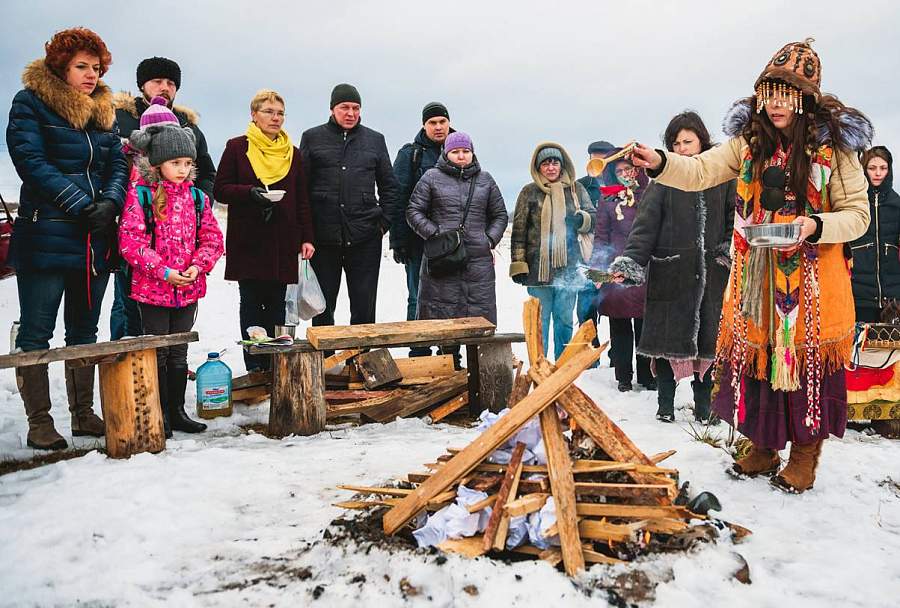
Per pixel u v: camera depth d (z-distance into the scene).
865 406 4.67
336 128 5.95
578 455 2.80
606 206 6.23
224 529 2.93
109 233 4.39
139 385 3.93
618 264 4.77
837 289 3.26
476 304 5.93
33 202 4.11
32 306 4.15
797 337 3.23
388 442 4.25
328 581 2.43
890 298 5.70
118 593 2.39
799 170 3.23
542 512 2.53
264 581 2.47
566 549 2.40
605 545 2.58
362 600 2.30
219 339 8.09
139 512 3.04
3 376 5.89
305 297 5.75
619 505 2.55
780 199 3.25
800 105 3.19
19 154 4.02
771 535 2.86
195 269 4.49
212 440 4.40
